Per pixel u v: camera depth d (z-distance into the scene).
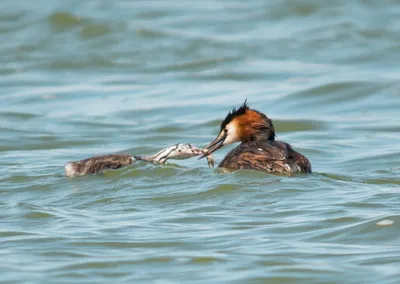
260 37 30.50
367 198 12.75
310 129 20.58
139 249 10.90
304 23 31.89
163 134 20.22
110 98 24.41
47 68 28.17
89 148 18.84
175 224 11.83
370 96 23.41
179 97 24.19
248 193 13.07
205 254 10.66
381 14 32.56
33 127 21.08
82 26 31.25
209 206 12.57
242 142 15.37
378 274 9.93
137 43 30.14
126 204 12.80
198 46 29.62
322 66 27.19
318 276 9.95
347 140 19.16
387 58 27.84
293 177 13.81
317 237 11.20
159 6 34.22
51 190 13.76
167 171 14.32
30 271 10.23
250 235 11.30
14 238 11.37
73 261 10.52
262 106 23.00
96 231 11.59
